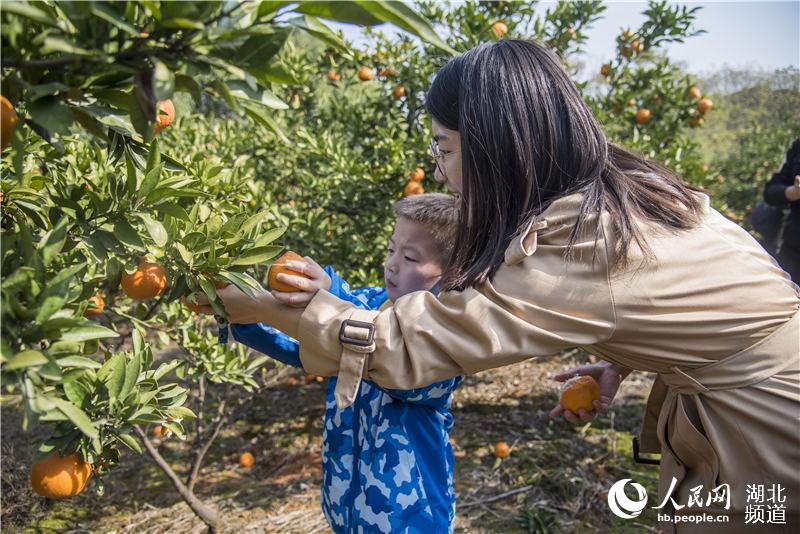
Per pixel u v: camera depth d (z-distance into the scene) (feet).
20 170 2.89
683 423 3.96
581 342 3.58
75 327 2.89
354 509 5.08
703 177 13.48
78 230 3.86
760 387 3.66
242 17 2.67
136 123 2.87
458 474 10.62
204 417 11.16
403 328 3.66
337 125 15.10
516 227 3.93
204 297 4.02
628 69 14.19
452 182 4.56
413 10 2.56
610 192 3.80
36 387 2.80
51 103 2.67
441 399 5.23
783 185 11.54
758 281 3.74
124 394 3.58
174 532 9.07
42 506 9.39
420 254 5.57
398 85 13.00
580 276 3.55
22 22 2.63
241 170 8.34
